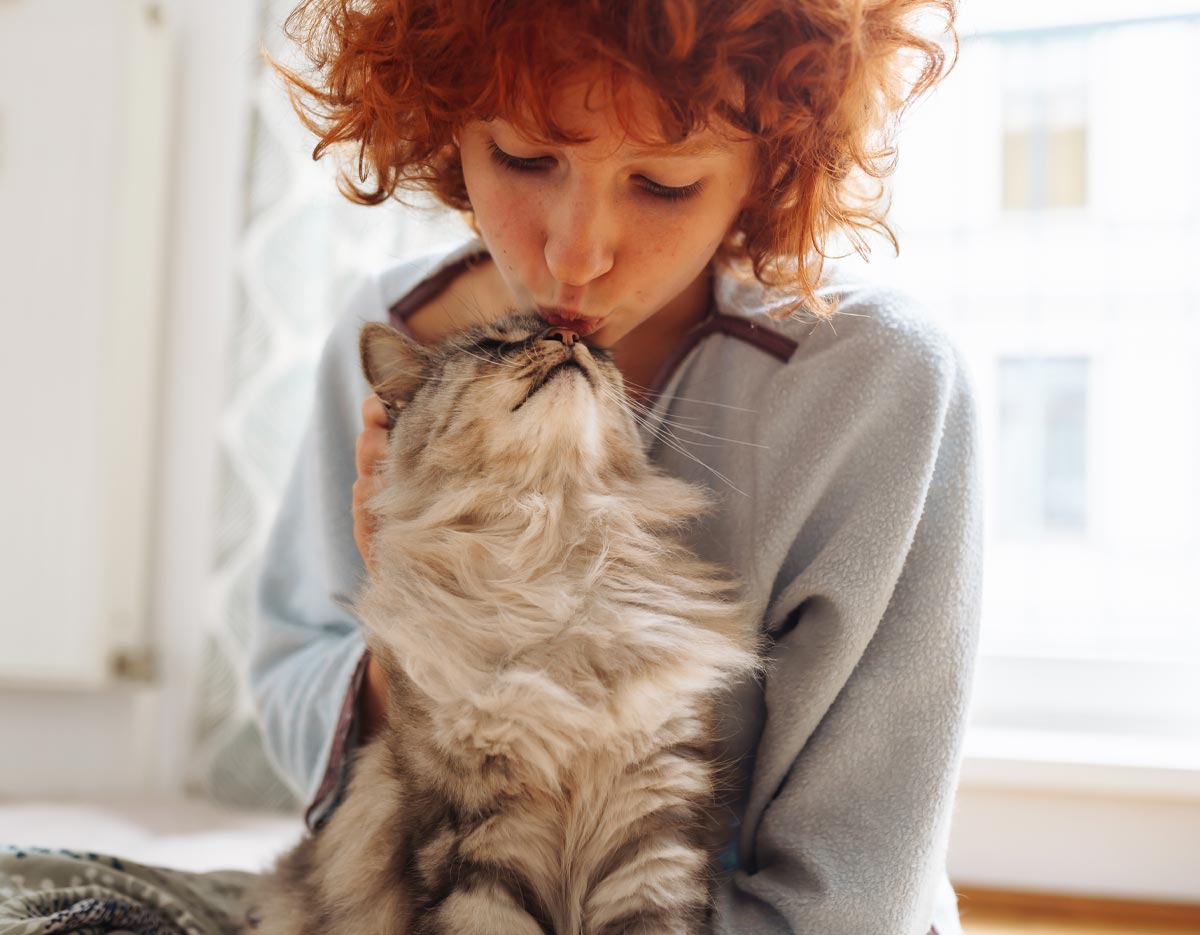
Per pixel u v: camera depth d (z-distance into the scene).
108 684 2.63
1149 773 2.07
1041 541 2.52
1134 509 2.48
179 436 2.80
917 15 1.13
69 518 2.59
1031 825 2.19
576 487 1.30
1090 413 2.51
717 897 1.21
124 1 2.62
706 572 1.30
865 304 1.31
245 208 2.60
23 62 2.62
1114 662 2.36
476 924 1.12
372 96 1.16
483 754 1.14
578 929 1.17
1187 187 2.48
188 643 2.77
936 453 1.24
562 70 0.95
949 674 1.23
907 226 2.58
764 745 1.28
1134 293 2.50
